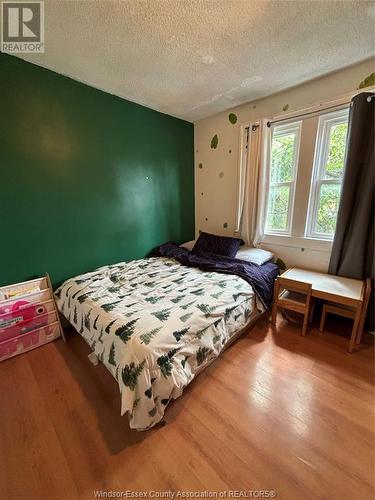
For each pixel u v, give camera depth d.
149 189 2.74
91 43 1.53
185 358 1.29
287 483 0.98
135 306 1.56
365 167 1.84
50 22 1.34
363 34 1.48
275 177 2.54
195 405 1.35
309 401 1.36
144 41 1.52
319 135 2.12
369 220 1.88
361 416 1.26
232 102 2.49
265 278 2.15
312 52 1.66
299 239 2.38
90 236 2.29
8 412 1.33
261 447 1.12
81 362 1.74
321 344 1.86
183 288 1.86
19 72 1.70
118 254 2.55
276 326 2.12
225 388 1.46
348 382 1.49
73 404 1.38
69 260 2.17
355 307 1.75
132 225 2.64
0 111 1.65
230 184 2.87
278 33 1.46
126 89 2.18
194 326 1.40
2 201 1.73
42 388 1.50
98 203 2.31
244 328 1.96
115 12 1.28
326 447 1.11
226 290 1.81
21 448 1.14
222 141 2.84
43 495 0.97
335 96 1.95
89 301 1.67
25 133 1.78
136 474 1.03
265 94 2.31
